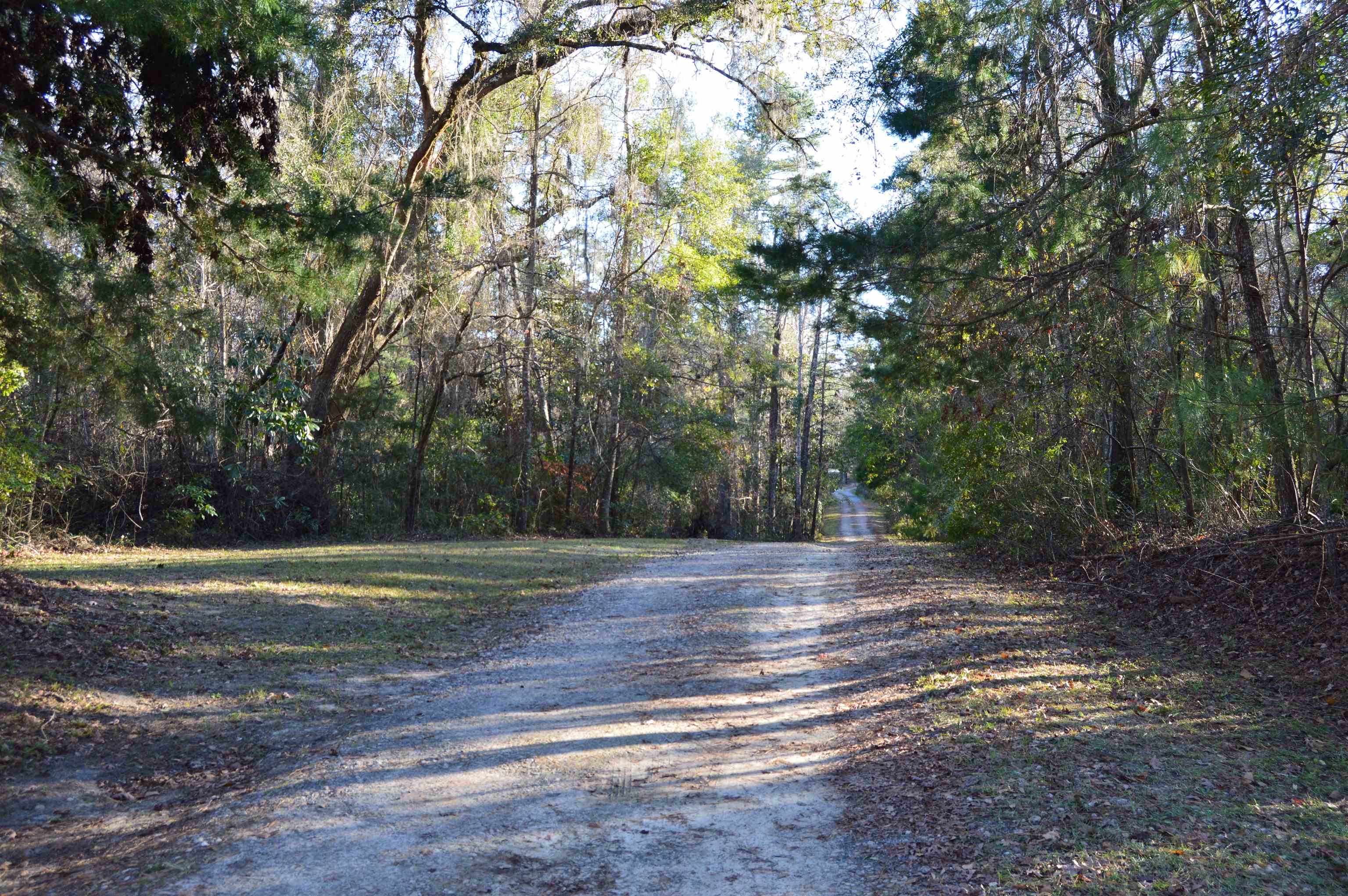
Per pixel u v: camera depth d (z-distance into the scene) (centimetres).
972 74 1287
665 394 3625
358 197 1914
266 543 2164
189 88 930
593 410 3444
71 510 1855
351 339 2362
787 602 1357
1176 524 1468
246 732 775
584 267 3338
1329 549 1023
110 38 891
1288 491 1201
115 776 671
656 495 4116
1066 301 1341
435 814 573
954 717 736
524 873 488
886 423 3262
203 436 1010
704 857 509
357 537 2433
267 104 986
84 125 927
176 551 1823
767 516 4881
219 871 498
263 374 2217
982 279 1259
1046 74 1254
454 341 2772
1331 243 1128
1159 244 1089
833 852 514
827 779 635
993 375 1432
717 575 1681
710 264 3419
